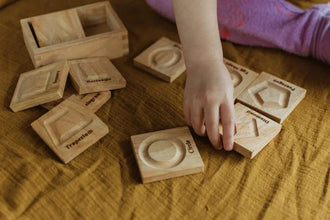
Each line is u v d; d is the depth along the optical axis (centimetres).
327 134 90
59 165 83
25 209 75
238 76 101
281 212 76
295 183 80
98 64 101
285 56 110
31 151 85
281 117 90
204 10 83
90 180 80
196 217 75
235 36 112
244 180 81
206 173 82
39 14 121
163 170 80
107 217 75
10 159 84
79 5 124
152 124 91
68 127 86
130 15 123
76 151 83
